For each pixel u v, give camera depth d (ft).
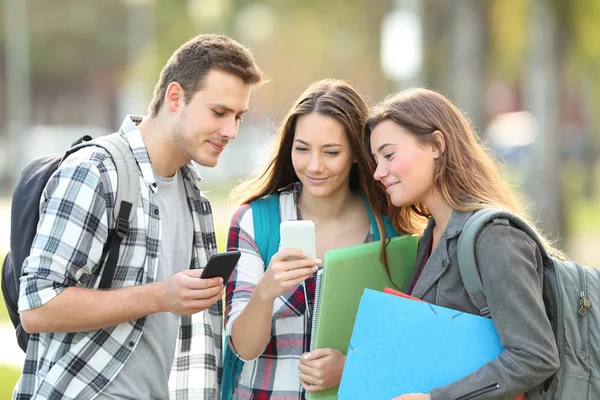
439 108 18.89
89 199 17.74
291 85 261.24
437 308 17.58
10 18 210.59
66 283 17.63
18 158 194.70
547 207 76.38
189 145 19.06
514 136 200.75
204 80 18.80
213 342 20.36
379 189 20.84
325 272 18.79
